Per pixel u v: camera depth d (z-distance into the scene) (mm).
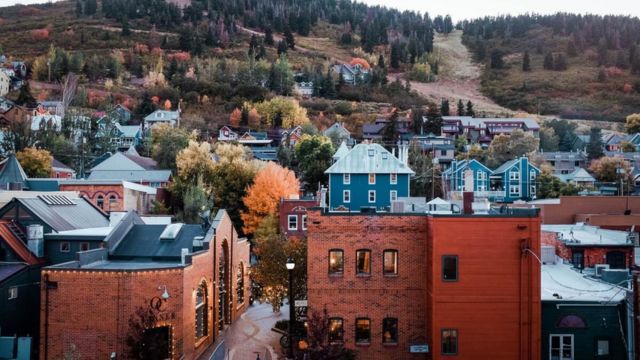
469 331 30266
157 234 42219
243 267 54062
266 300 47219
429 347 31172
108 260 39438
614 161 113875
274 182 81750
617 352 30078
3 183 71188
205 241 40312
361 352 32219
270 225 73000
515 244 30391
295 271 43250
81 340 32969
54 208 46250
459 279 30406
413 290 32375
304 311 44281
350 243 32531
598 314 30359
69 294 33188
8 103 158000
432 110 171125
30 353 34250
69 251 41156
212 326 41469
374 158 80938
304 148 114625
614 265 38438
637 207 56750
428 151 136125
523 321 30062
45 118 131875
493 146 135750
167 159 111625
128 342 31328
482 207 35000
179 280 34250
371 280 32406
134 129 147125
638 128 190125
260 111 184000
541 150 146750
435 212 34125
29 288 38312
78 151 117375
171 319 33875
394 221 32500
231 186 89375
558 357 30484
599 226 51250
